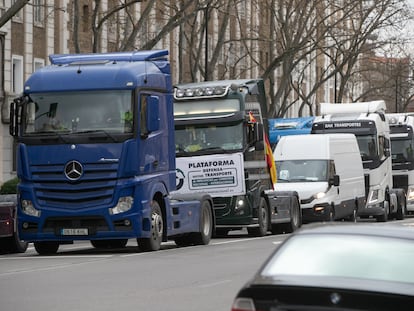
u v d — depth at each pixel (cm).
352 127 9688
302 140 8381
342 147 8744
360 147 9731
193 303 3053
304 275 1706
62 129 5041
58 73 5097
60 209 5056
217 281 3697
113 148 5000
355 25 17100
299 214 7681
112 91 5031
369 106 9962
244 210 6600
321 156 8306
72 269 4244
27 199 5106
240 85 6619
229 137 6581
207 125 6594
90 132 5009
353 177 8994
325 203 8131
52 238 5097
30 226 5119
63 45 12262
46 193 5075
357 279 1678
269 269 1747
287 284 1650
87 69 5084
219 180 6581
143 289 3431
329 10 17900
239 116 6550
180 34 11919
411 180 11138
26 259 4944
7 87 11269
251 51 14462
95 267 4322
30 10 11662
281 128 9831
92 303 3047
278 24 15088
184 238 5959
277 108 18700
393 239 1820
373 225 1933
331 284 1647
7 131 11312
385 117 10256
